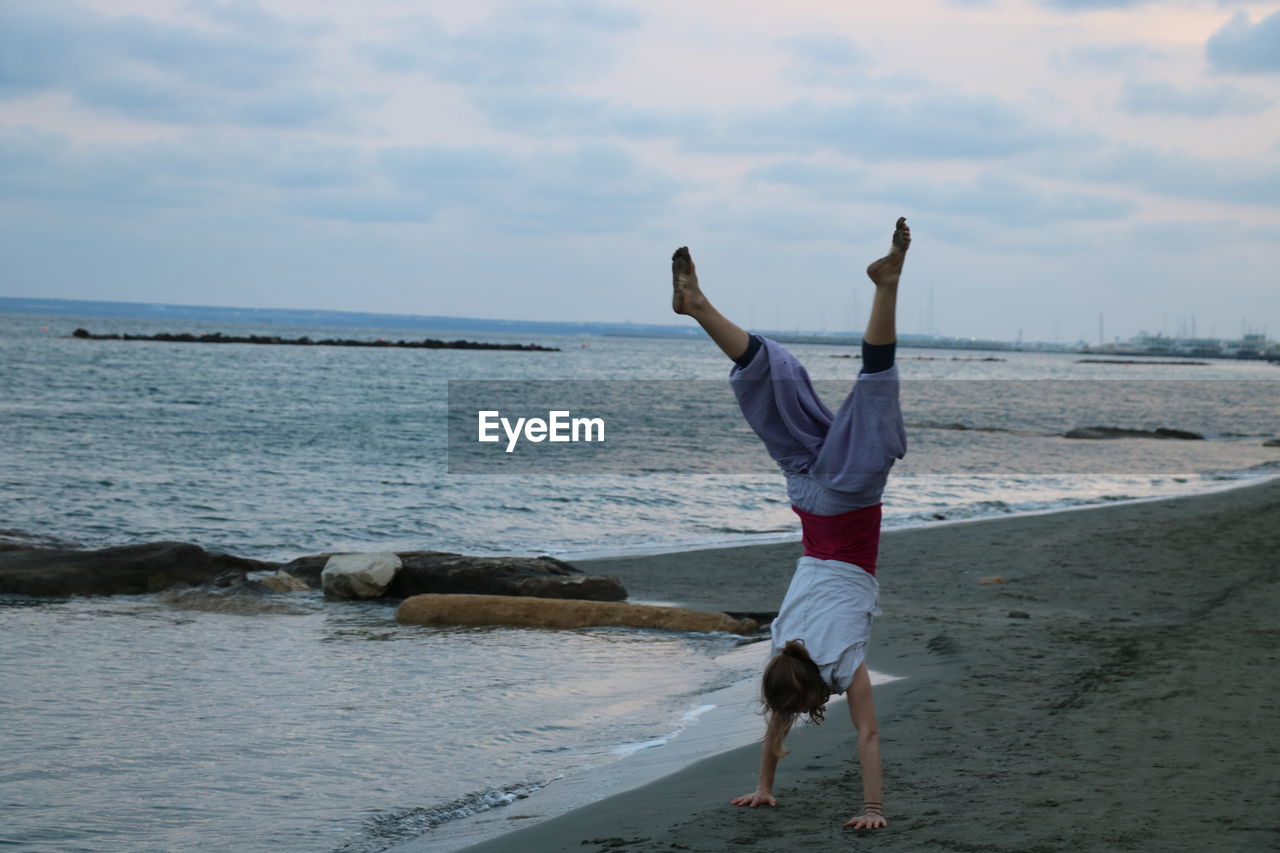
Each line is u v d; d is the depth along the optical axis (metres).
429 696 7.67
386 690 7.84
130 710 7.15
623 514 20.34
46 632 9.59
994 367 175.75
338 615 10.91
